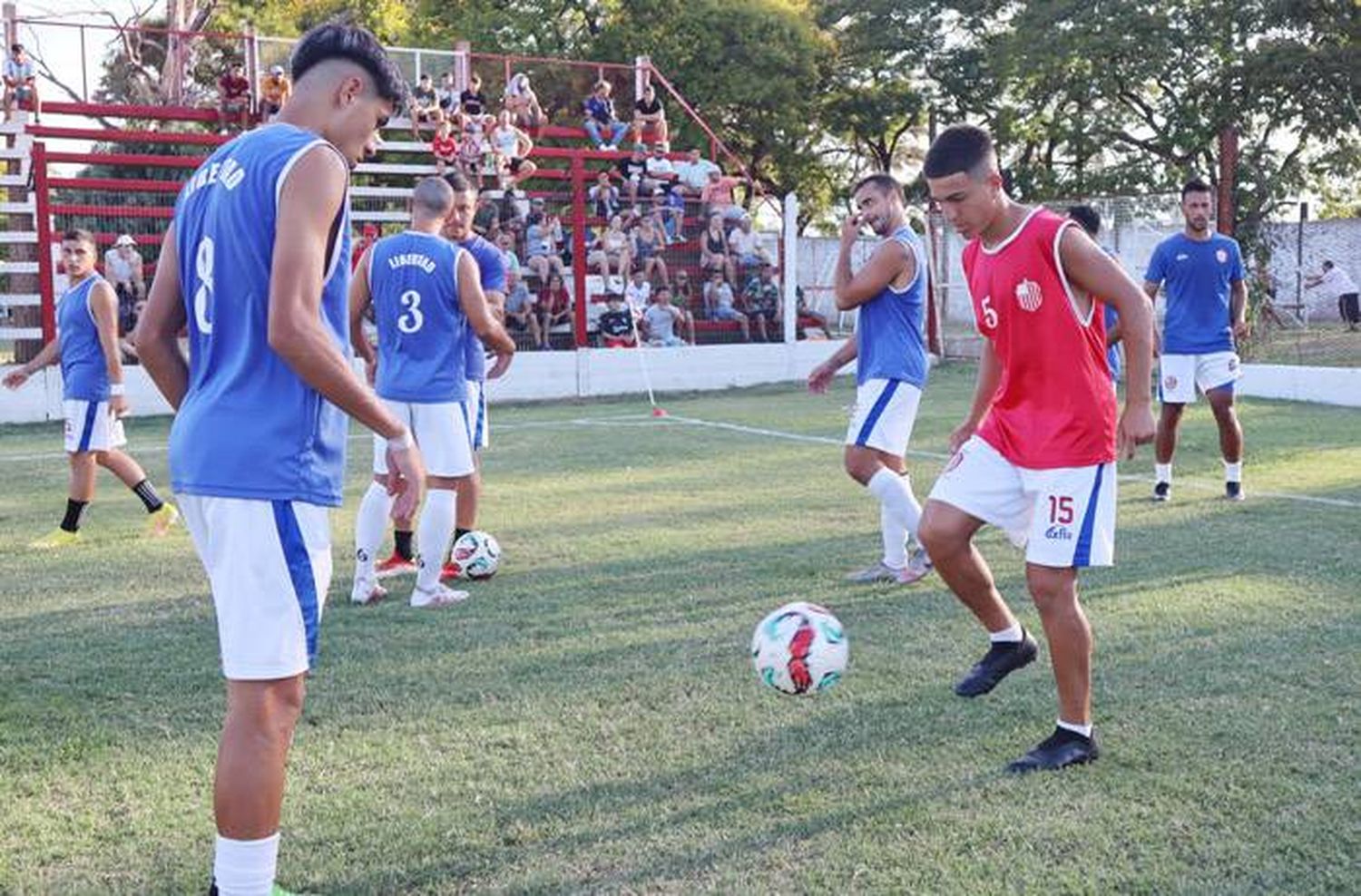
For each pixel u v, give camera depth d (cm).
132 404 1738
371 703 468
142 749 425
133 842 354
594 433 1398
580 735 431
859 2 3559
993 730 428
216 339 291
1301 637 527
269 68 2134
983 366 472
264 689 289
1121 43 2973
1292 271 2986
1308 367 1616
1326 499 873
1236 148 1822
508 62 2306
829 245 3512
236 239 283
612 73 3238
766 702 461
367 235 1827
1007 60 3142
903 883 319
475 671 505
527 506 910
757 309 2169
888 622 567
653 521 841
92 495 820
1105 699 453
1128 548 714
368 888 322
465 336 631
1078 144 3294
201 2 2975
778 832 351
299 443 288
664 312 2044
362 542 626
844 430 1391
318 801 378
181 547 796
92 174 2345
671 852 340
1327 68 2809
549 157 2391
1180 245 859
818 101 3662
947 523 433
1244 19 2891
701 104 3334
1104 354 406
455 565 669
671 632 559
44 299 1739
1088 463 397
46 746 426
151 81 2586
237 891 288
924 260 652
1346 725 422
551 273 2003
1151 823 350
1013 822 354
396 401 614
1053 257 392
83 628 584
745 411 1652
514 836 351
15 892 324
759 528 812
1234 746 405
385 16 3183
